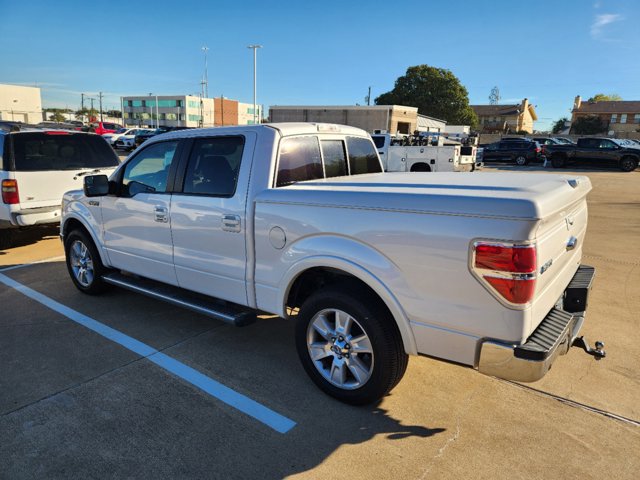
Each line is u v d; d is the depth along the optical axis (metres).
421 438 2.89
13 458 2.68
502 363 2.52
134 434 2.90
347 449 2.79
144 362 3.80
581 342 3.13
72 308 4.95
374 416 3.11
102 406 3.19
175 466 2.63
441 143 18.11
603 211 11.61
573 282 3.38
